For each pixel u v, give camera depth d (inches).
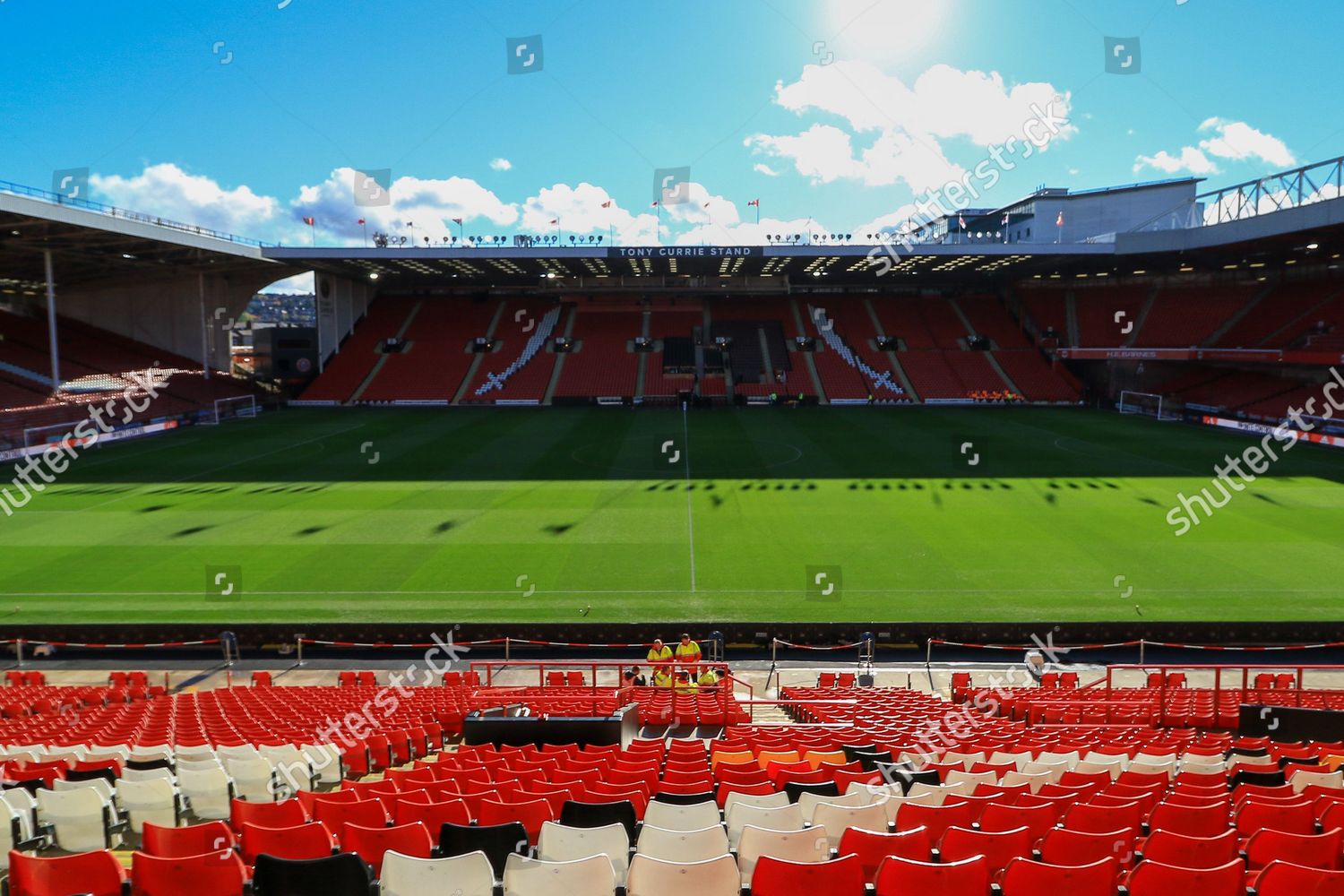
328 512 1291.8
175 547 1104.2
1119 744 445.7
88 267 2481.5
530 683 761.6
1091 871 213.9
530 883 217.0
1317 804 285.7
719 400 2733.8
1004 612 868.6
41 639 828.0
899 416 2458.2
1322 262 2541.8
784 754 419.8
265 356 2947.8
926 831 248.4
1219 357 2297.0
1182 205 2469.2
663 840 241.6
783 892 217.0
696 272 3011.8
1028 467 1621.6
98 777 366.6
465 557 1059.9
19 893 232.7
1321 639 803.4
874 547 1090.7
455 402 2795.3
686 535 1155.9
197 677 773.9
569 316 3265.3
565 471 1612.9
